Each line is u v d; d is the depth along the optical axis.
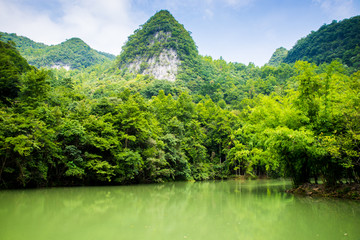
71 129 19.94
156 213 9.45
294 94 17.16
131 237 6.05
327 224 7.88
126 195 15.30
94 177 21.95
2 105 22.17
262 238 6.20
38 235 6.09
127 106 25.75
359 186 13.95
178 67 133.25
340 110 13.36
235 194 16.50
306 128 14.84
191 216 8.98
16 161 16.09
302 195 15.49
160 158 27.27
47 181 19.31
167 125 36.84
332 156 13.32
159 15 176.25
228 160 41.62
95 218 8.33
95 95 72.25
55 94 28.03
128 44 166.38
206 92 93.31
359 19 130.25
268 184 27.20
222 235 6.43
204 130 48.12
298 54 164.50
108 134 22.88
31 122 17.05
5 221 7.66
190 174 36.03
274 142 14.69
